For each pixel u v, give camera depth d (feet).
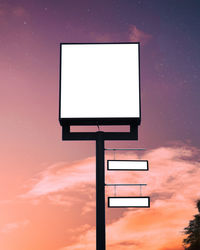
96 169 26.84
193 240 76.38
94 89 29.27
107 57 29.91
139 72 29.66
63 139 27.84
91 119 28.71
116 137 27.71
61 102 29.01
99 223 25.96
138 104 29.01
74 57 29.86
